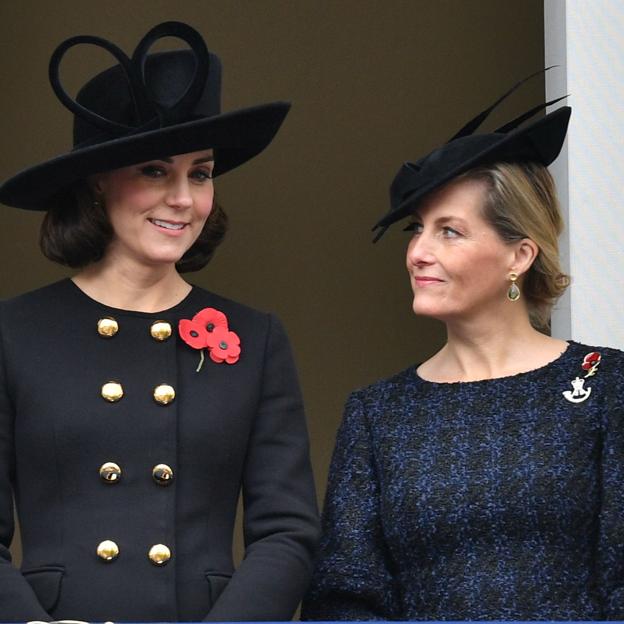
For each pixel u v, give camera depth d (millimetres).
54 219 11602
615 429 12039
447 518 11930
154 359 11344
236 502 11391
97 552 10773
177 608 10789
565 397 12281
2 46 28656
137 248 11289
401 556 12148
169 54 11453
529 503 11828
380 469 12414
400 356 28750
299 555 10992
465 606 11750
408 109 28641
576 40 15383
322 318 28844
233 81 28656
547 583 11727
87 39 11156
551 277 12773
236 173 28859
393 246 28844
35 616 10312
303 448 11617
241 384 11469
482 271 12477
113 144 10781
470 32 28500
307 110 28750
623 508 11773
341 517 12352
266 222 28906
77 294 11594
